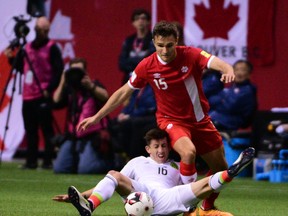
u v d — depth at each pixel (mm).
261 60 51844
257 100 48219
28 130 49000
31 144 49156
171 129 26547
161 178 25734
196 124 27047
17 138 54500
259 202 34500
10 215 28203
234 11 51875
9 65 54000
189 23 52531
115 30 54312
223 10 52062
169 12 52875
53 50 48719
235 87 46406
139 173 25891
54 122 49531
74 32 54656
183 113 26922
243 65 46156
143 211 23953
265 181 45219
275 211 31203
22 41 53375
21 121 54375
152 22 53281
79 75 45312
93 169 46125
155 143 26062
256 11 51688
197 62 26484
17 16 52719
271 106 51875
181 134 26250
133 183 24828
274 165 45000
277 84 51781
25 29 48688
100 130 46219
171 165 26109
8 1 54406
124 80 47625
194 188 24297
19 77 51875
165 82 26719
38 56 48688
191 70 26578
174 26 26062
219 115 46406
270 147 45281
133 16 47250
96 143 46062
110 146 46000
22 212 29156
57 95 47281
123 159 46094
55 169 46688
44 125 48781
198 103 26953
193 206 25312
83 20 54500
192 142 27047
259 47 51781
